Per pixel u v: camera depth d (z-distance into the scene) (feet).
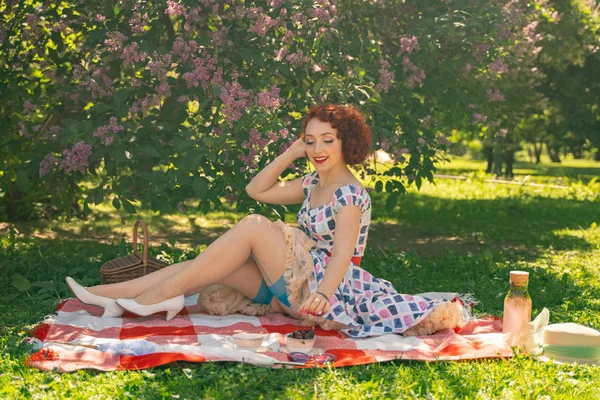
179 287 13.74
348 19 24.68
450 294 16.81
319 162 13.76
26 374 10.73
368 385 10.42
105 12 20.66
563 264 23.94
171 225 32.19
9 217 30.94
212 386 10.43
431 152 24.85
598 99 49.19
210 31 22.15
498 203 45.14
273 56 21.34
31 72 23.62
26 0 22.34
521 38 26.61
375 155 24.21
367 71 22.12
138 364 11.07
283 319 14.25
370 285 14.02
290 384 10.57
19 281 17.13
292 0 20.70
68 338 12.70
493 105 35.63
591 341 12.00
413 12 26.00
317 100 21.16
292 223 33.30
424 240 30.14
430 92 24.57
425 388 10.50
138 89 20.90
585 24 37.68
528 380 10.84
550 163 142.31
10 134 24.00
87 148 19.84
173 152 20.77
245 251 13.74
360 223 13.76
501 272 21.20
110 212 35.50
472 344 12.66
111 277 14.97
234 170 20.59
